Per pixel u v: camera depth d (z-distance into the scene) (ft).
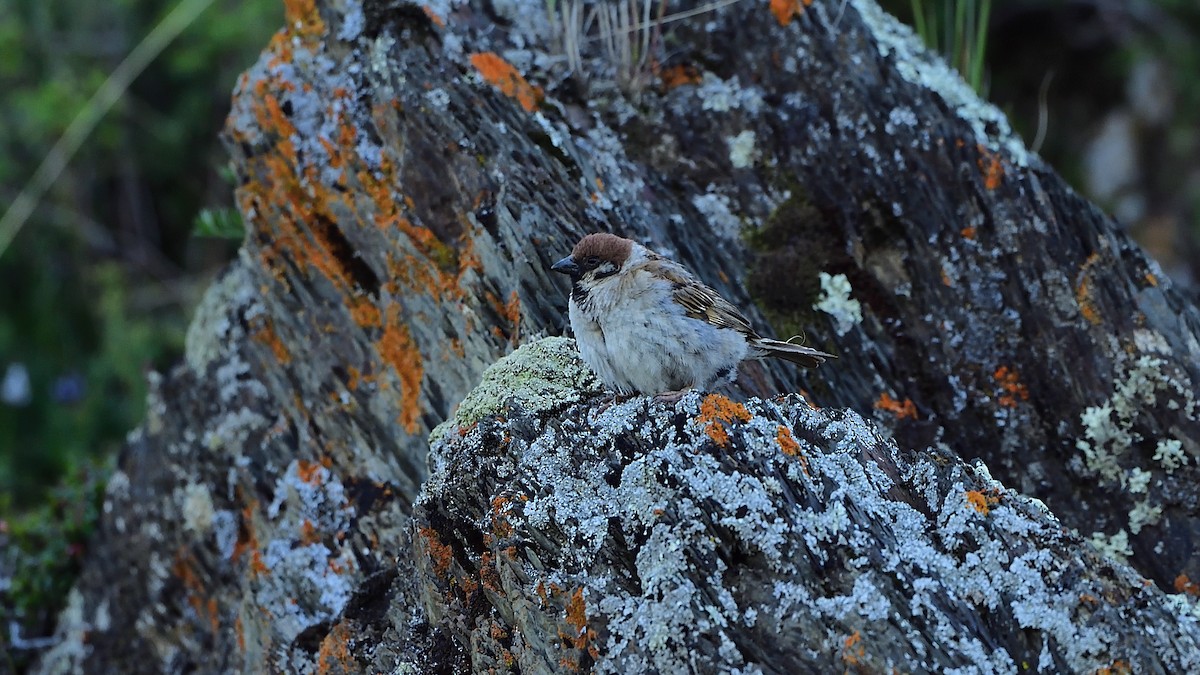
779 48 34.09
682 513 20.49
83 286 59.57
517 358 25.91
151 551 36.58
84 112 52.80
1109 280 31.37
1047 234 31.60
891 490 21.72
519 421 23.36
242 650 32.27
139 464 37.96
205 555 34.68
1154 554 29.71
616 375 25.21
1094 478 30.40
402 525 30.50
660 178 33.22
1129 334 30.81
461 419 25.03
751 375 29.07
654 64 34.71
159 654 36.65
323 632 30.58
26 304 58.85
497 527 21.89
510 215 28.99
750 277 32.09
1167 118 59.98
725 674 19.60
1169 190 59.47
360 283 31.73
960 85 33.45
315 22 33.22
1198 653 20.06
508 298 28.84
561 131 31.89
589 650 20.44
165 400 37.09
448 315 29.81
